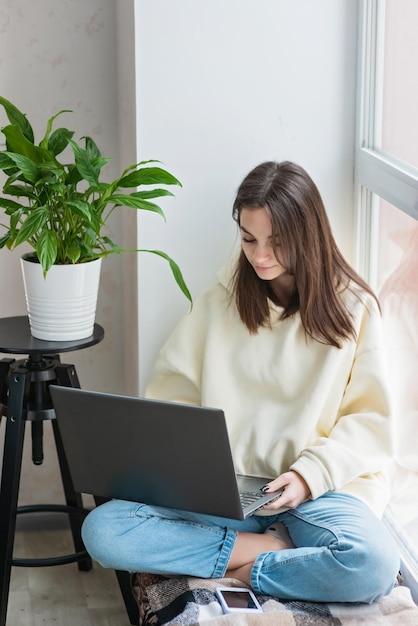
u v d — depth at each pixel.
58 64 2.50
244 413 2.11
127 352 2.60
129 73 2.28
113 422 1.81
